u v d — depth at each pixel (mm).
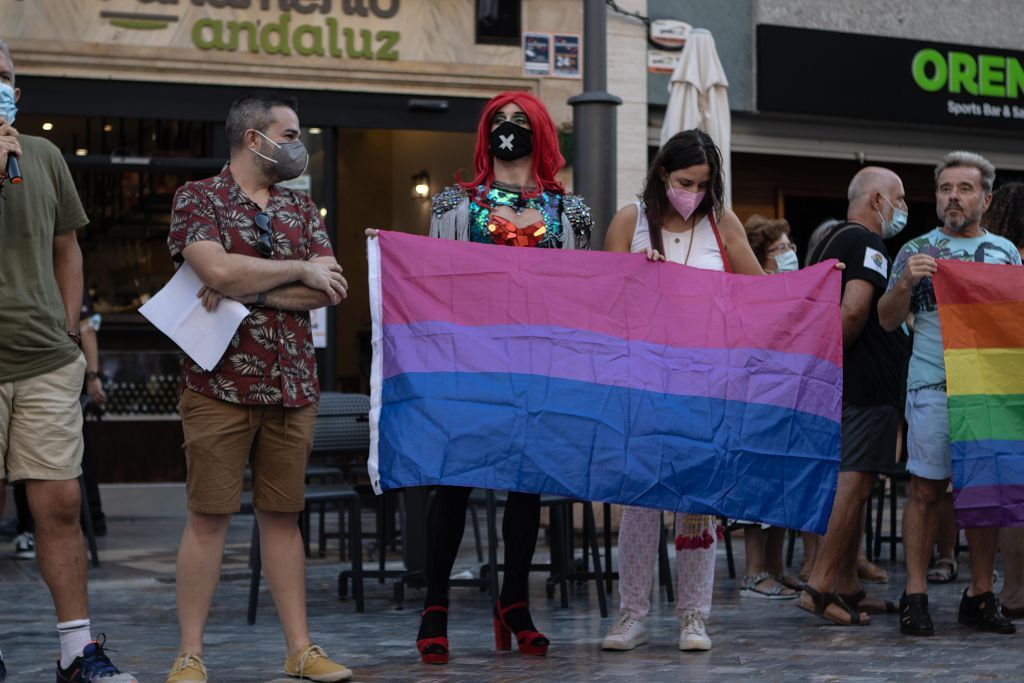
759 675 5461
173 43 12906
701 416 6090
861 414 7055
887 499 14953
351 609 7809
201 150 13305
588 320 6039
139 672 5723
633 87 14359
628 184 14359
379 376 5781
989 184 7148
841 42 15531
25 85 12672
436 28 13625
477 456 5793
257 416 5414
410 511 8203
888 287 7137
